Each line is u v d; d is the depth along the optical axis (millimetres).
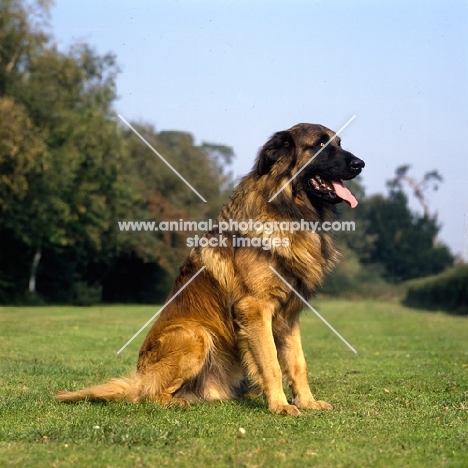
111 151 36938
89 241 39844
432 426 5379
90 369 9094
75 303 40000
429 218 41719
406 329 20047
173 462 4227
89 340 14289
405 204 41875
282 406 6086
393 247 41969
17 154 28969
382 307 35156
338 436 5004
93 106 36156
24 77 32062
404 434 5051
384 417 5777
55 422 5465
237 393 7117
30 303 37094
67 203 35750
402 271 42062
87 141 34812
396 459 4273
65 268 40312
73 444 4770
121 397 6434
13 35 30469
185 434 5062
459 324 22375
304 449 4570
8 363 9703
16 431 5160
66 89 33906
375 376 8664
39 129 31031
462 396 6852
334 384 7910
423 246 41531
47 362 9984
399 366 10078
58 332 16031
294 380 6527
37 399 6523
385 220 42062
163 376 6504
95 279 45531
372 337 16922
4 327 17141
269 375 6211
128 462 4223
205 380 6852
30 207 32812
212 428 5297
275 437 4996
